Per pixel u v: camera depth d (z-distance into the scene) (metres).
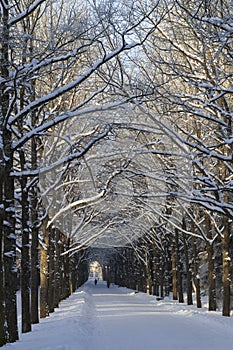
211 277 24.00
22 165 15.26
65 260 36.75
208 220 24.09
